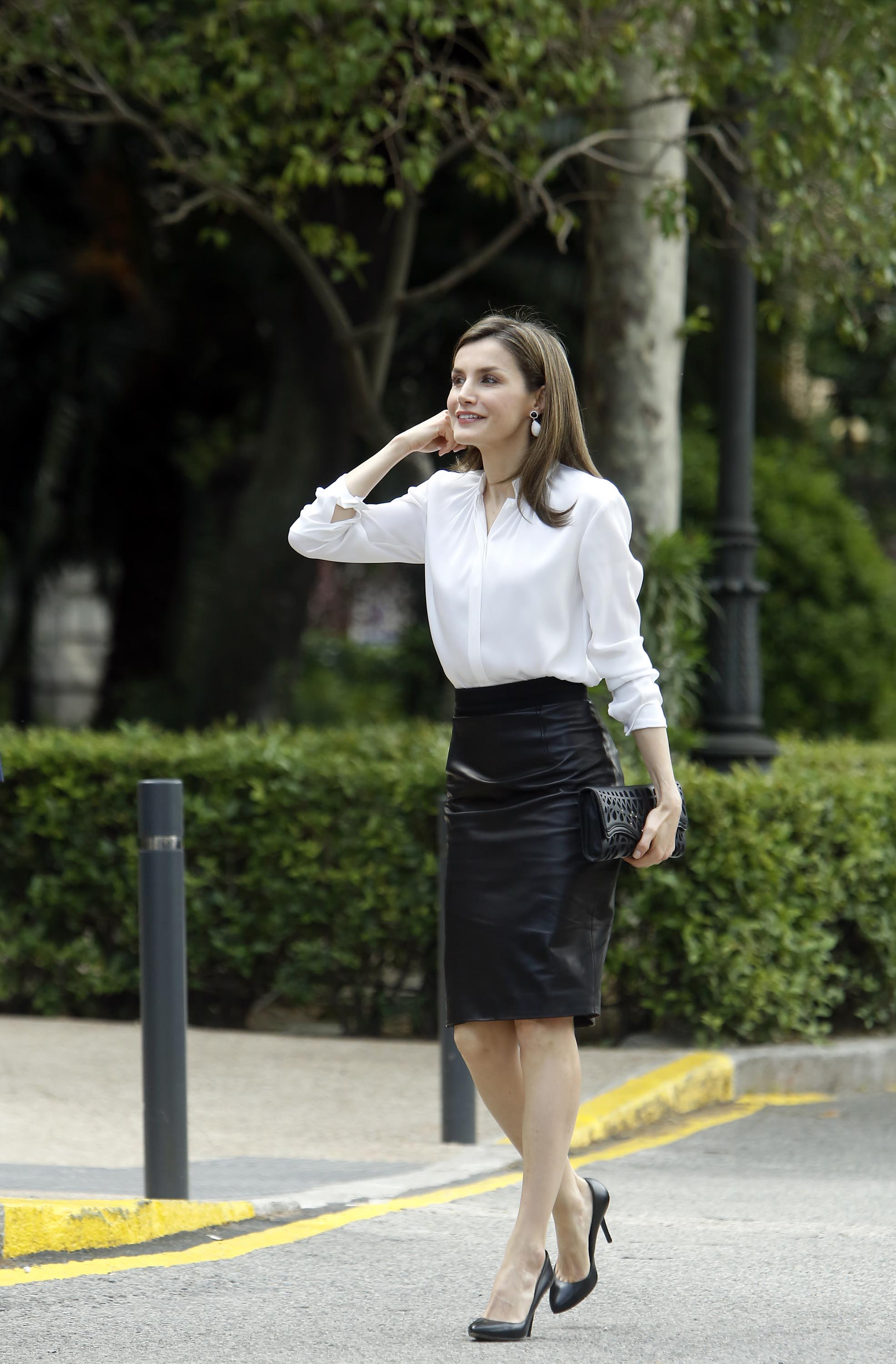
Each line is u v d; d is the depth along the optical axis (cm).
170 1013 1594
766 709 4275
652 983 2533
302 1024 2883
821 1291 1374
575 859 1182
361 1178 1800
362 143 2916
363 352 4681
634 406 3025
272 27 2962
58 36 3155
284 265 4747
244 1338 1227
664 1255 1495
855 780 2755
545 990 1173
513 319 1245
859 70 2981
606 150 3083
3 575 6425
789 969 2548
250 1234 1552
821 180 3047
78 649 8950
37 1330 1238
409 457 3372
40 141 5350
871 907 2703
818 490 4416
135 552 6128
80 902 2825
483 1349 1205
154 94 3045
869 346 5772
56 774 2845
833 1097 2447
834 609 4319
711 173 2973
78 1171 1797
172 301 5428
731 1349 1213
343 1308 1309
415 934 2672
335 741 3083
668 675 2908
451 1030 1998
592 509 1195
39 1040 2581
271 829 2742
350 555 1293
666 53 2897
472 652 1202
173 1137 1588
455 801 1226
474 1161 1895
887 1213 1678
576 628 1207
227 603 4866
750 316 2952
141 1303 1315
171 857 1602
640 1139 2095
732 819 2506
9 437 5828
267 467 4856
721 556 2936
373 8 2861
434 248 4984
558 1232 1259
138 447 5925
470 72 3188
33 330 5572
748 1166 1941
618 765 1236
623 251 3031
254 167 3316
